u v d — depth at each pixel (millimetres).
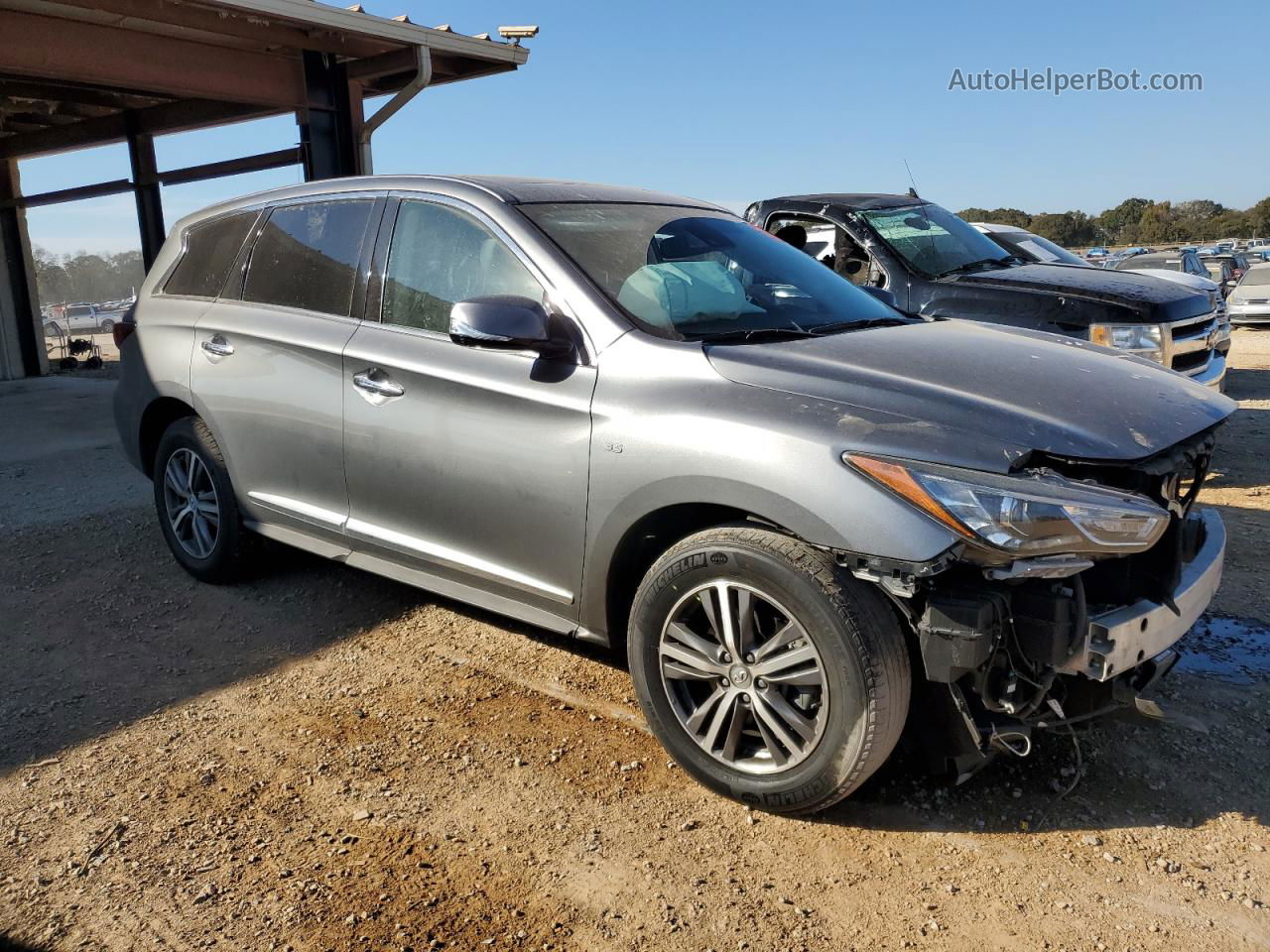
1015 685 2494
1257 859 2484
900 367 2832
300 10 8742
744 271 3557
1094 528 2346
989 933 2234
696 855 2545
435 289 3490
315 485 3857
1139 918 2271
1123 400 2789
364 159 10906
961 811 2717
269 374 3953
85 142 13438
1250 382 11484
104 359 18203
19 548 5273
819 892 2395
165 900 2389
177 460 4594
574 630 3111
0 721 3322
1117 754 2994
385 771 2979
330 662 3762
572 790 2855
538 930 2273
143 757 3076
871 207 7141
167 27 8883
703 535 2695
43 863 2541
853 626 2414
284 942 2238
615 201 3682
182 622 4184
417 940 2240
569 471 2969
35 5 7980
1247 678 3486
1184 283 7281
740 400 2686
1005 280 6391
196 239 4637
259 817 2738
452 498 3326
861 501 2395
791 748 2598
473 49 10539
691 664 2756
